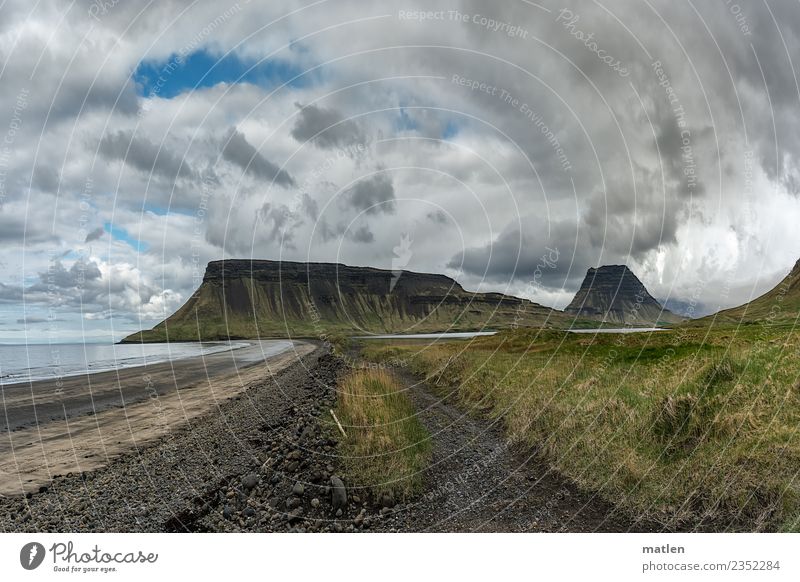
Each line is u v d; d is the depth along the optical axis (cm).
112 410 2119
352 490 855
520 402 1279
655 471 778
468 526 733
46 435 1633
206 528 798
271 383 2858
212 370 4081
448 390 1778
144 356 6844
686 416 877
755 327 2130
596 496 787
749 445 743
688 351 1545
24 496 1022
